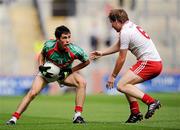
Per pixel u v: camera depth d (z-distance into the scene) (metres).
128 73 27.95
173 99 54.47
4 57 69.94
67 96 61.62
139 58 28.05
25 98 27.91
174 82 68.81
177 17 72.69
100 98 57.94
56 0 77.00
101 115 37.38
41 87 28.00
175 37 72.38
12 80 65.75
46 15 76.69
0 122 30.84
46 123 29.12
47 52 27.55
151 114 27.73
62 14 76.50
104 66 68.56
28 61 72.50
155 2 72.75
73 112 40.53
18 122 30.64
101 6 73.69
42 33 76.19
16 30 74.06
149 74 27.98
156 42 72.56
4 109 43.50
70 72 28.14
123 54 27.75
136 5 72.69
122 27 27.89
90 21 73.12
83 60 28.05
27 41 74.19
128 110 42.19
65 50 27.38
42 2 76.75
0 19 71.25
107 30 72.38
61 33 26.98
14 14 74.62
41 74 28.00
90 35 72.31
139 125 26.50
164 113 36.88
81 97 28.27
